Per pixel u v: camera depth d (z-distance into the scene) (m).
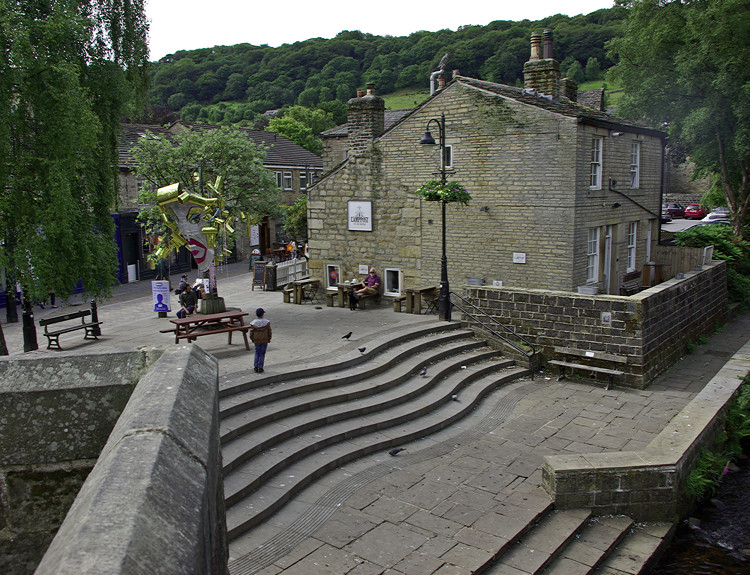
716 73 23.72
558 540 8.23
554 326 15.20
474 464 10.27
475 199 18.70
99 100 15.25
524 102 17.48
